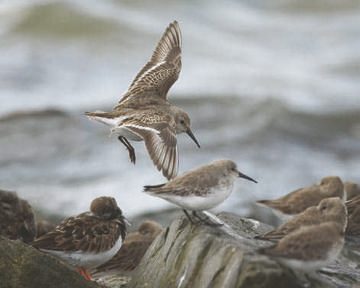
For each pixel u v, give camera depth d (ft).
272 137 71.41
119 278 32.89
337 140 73.67
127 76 92.27
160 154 25.13
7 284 23.40
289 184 57.77
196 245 24.30
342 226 25.17
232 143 68.49
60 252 27.58
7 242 24.31
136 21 113.91
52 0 115.03
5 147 63.93
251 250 22.88
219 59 105.60
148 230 35.70
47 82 87.76
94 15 112.16
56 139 66.39
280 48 119.96
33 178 57.11
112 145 65.46
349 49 118.42
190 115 76.69
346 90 93.81
